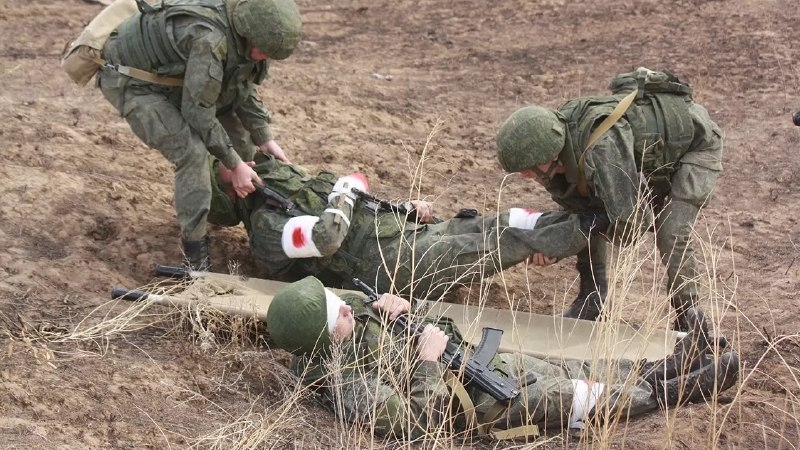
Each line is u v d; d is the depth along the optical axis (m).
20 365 4.39
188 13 5.33
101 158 7.00
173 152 5.54
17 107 7.78
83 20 11.04
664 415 4.64
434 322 4.73
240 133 6.02
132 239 6.00
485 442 4.48
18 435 3.86
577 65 10.48
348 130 8.35
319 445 4.25
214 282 5.42
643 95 4.95
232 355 4.88
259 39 5.27
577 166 4.89
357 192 5.55
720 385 4.65
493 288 6.05
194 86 5.30
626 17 11.98
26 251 5.66
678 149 4.91
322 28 11.91
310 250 5.38
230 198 5.82
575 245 5.10
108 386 4.36
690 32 11.29
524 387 4.48
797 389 4.85
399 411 4.33
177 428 4.19
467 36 11.63
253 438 4.12
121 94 5.59
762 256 6.47
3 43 9.89
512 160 4.85
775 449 4.41
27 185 6.27
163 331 5.05
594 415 4.44
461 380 4.49
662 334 5.05
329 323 4.49
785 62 10.20
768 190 7.52
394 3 12.99
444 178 7.67
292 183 5.71
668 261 5.00
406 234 5.50
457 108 9.28
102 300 5.29
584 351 4.98
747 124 8.76
